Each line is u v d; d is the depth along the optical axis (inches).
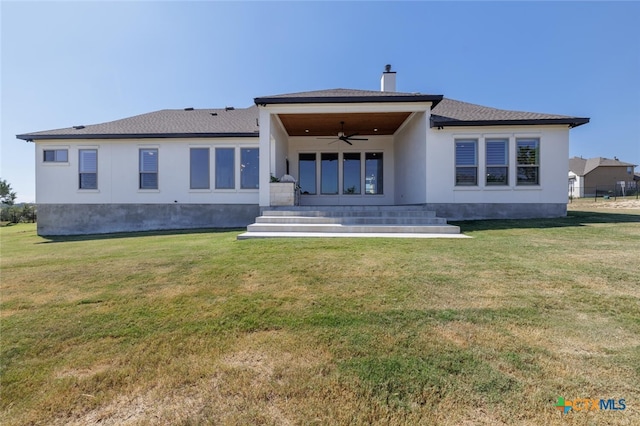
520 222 360.8
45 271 184.5
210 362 86.9
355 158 571.8
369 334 100.0
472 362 83.7
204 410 68.9
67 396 74.3
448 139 407.8
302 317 113.2
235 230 411.5
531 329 101.2
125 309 123.7
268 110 399.5
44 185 479.8
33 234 512.4
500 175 409.7
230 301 129.0
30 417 68.1
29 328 109.3
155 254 221.9
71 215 480.1
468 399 70.1
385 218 324.2
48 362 88.7
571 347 90.3
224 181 481.4
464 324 105.4
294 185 417.7
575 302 121.2
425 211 355.6
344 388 74.6
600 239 244.7
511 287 138.2
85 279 164.4
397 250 211.5
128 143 478.9
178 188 479.8
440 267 169.8
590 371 79.0
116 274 171.6
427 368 81.4
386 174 563.8
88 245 303.0
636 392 71.4
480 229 312.3
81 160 482.0
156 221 480.7
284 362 86.0
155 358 89.4
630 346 90.3
